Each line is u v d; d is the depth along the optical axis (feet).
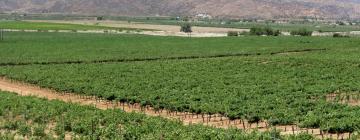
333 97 160.15
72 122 114.01
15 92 170.50
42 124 117.19
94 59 282.56
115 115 119.96
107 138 101.96
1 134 107.34
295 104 136.77
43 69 228.22
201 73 210.79
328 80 191.01
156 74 206.59
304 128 117.60
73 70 222.28
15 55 305.32
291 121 119.24
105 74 207.51
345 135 111.55
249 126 124.67
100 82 184.34
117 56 300.40
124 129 105.81
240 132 102.94
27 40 435.94
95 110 127.34
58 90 181.06
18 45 383.04
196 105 137.69
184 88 170.71
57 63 268.00
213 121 132.16
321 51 335.47
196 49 352.90
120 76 202.39
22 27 612.29
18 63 263.90
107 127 107.04
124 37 496.23
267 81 185.26
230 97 147.43
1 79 213.87
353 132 110.01
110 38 478.18
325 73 210.79
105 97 160.35
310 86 174.29
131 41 441.68
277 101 140.36
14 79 207.00
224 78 195.11
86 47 374.02
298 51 341.00
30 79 198.70
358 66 235.40
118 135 102.01
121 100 156.04
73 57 294.87
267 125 122.42
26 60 274.98
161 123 110.11
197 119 134.82
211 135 99.86
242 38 472.85
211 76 200.54
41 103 136.46
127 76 201.67
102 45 394.73
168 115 140.56
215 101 143.74
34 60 275.39
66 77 199.52
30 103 136.98
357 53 312.29
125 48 364.38
